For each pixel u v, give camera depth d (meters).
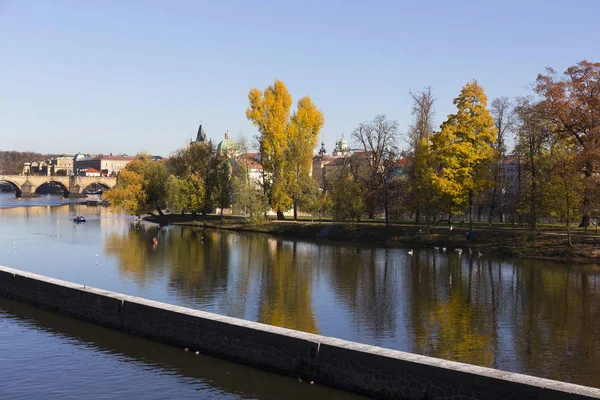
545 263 80.94
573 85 84.56
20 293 54.75
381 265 79.69
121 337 42.56
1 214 182.38
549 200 86.19
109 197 155.38
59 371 35.91
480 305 55.03
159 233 126.12
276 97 132.62
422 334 44.81
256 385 33.06
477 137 96.88
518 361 38.38
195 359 37.44
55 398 31.80
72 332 44.06
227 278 68.69
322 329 46.06
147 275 70.31
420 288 63.38
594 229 96.81
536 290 62.28
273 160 132.50
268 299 57.19
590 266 77.94
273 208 133.12
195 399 31.58
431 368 28.33
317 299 57.41
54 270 73.69
